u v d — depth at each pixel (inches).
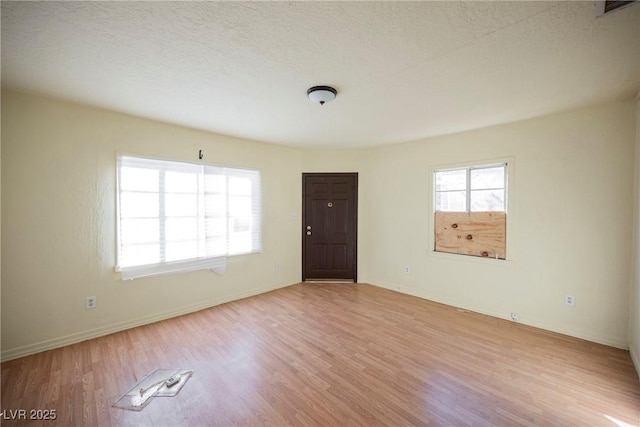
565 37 61.9
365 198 186.2
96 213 108.7
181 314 133.0
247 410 70.1
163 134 126.1
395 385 80.0
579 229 108.3
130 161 117.0
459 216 144.3
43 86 87.7
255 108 107.1
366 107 105.7
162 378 82.8
